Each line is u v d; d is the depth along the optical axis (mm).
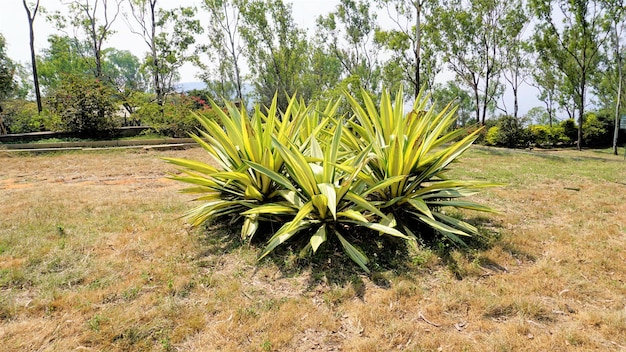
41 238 3691
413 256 3150
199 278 2842
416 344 2064
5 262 3107
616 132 17109
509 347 2025
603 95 24453
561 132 21094
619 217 4418
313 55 23875
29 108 19406
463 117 33469
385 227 3033
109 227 4059
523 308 2377
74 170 8328
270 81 21531
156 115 15070
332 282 2773
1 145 11891
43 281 2795
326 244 3279
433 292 2621
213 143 4168
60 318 2324
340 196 3096
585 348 2016
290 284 2773
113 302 2521
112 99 14938
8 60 17328
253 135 3486
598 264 3049
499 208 4820
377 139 3797
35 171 8211
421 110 3752
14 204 5066
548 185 6395
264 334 2166
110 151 11422
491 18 19906
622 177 7164
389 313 2365
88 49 24406
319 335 2172
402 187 3535
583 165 9242
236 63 21969
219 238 3701
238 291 2662
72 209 4809
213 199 4031
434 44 19156
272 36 20797
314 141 3666
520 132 18938
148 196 5641
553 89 25047
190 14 18234
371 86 25188
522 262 3143
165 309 2398
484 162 9586
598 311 2375
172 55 18359
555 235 3764
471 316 2330
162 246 3502
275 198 3789
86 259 3197
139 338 2123
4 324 2277
